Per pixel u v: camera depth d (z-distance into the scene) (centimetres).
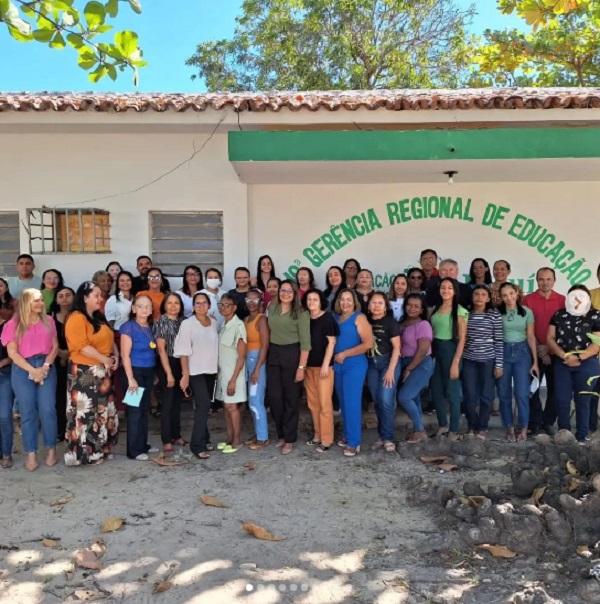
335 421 687
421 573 359
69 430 552
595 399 637
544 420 649
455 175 735
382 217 797
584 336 593
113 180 775
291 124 680
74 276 785
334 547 394
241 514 446
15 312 559
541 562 366
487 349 607
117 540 404
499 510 392
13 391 555
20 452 602
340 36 1869
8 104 649
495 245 804
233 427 608
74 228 786
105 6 275
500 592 337
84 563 370
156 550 390
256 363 603
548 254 805
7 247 794
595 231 802
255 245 798
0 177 772
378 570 364
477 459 561
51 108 657
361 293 650
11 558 382
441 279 669
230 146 609
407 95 696
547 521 382
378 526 425
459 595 335
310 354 588
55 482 514
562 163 650
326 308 595
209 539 405
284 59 1952
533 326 625
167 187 776
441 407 634
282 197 795
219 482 512
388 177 749
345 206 796
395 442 611
